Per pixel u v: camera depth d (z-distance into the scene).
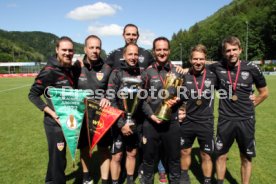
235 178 4.96
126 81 4.39
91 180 4.80
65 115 4.09
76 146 4.14
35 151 6.49
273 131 7.83
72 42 4.07
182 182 4.69
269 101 13.66
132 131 4.36
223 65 4.34
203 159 4.55
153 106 4.38
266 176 4.97
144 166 4.51
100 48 4.38
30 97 4.13
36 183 4.80
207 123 4.46
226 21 97.44
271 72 47.38
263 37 71.56
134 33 5.45
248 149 4.23
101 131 4.21
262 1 110.94
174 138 4.38
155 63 4.52
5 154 6.29
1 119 10.19
